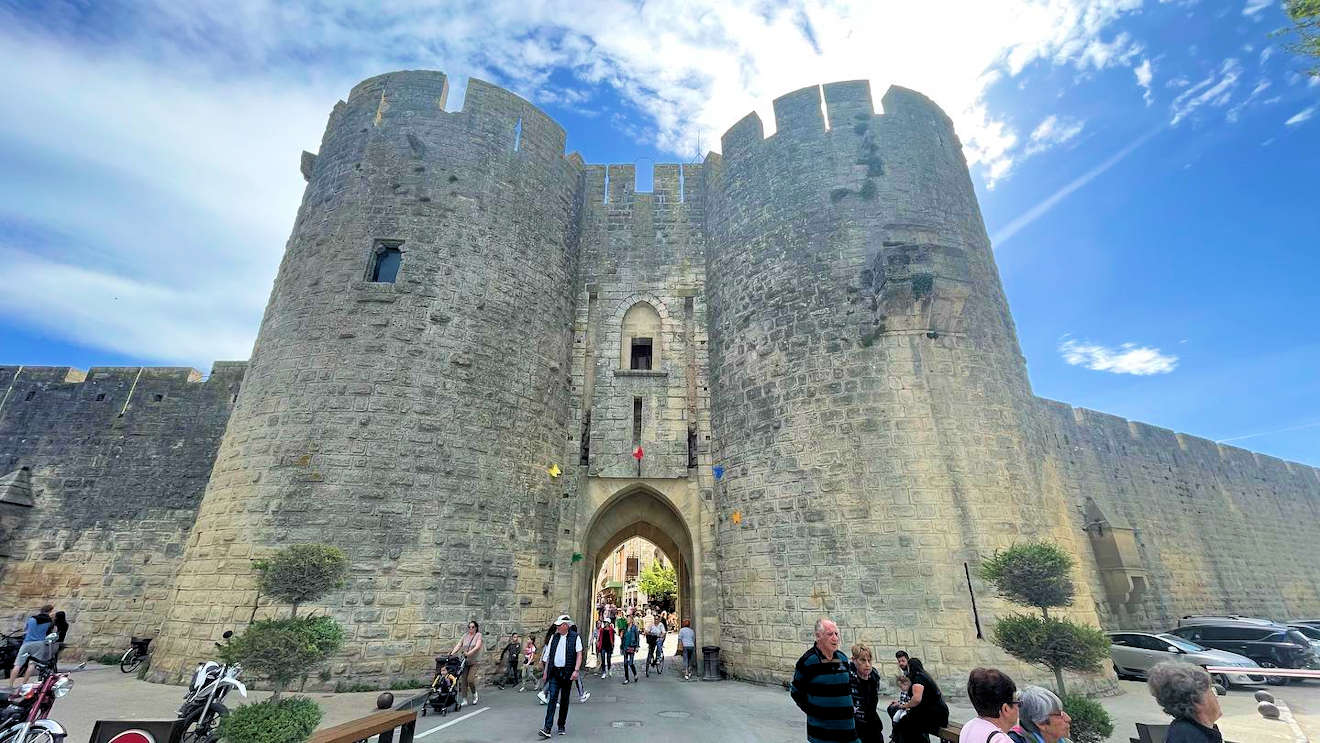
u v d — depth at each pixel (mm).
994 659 11930
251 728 6480
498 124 18734
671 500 17625
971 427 13992
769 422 15867
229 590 12406
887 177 16828
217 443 20156
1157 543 24766
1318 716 11219
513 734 9070
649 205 21922
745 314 17609
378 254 16094
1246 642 17094
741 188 19328
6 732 6852
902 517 13234
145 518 19188
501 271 17109
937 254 15156
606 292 20406
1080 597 13312
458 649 11664
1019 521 13297
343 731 5898
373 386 14305
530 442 16438
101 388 21172
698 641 16156
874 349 14812
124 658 15797
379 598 12648
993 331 15562
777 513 14898
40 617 11648
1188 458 28672
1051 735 3668
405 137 17453
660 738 8812
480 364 15766
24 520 19078
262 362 15117
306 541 12703
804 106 18734
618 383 18953
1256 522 29672
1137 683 15219
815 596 13555
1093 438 25656
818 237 16734
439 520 13828
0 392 21016
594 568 21688
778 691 13273
